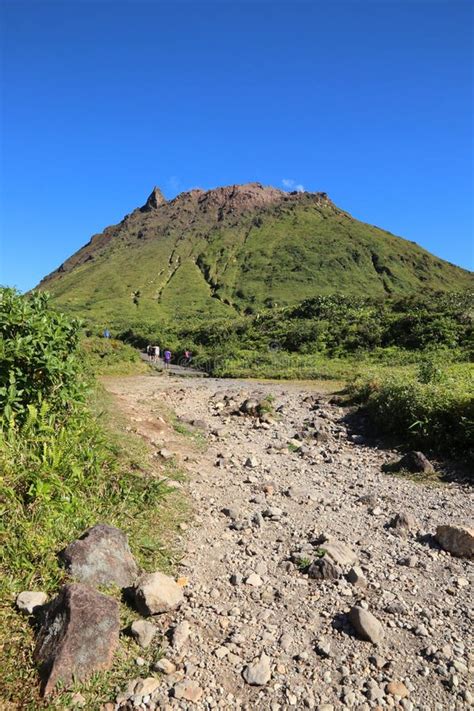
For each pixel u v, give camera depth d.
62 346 5.93
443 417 9.22
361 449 9.77
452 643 3.85
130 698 3.18
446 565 5.09
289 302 110.00
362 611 4.01
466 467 8.16
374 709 3.21
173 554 5.02
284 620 4.11
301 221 175.88
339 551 5.20
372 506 6.75
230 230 177.75
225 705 3.21
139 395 15.12
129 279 141.25
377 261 143.12
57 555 4.14
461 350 25.66
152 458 7.65
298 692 3.34
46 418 5.54
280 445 10.00
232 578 4.67
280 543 5.52
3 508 4.28
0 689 3.05
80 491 5.12
